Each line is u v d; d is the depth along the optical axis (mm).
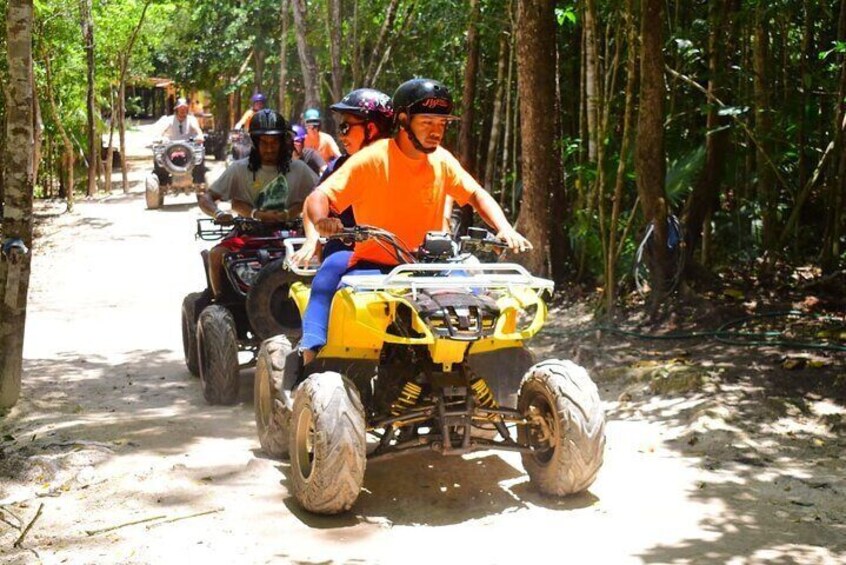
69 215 21109
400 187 5227
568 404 4961
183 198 23812
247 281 7336
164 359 9062
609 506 5074
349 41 20266
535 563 4414
